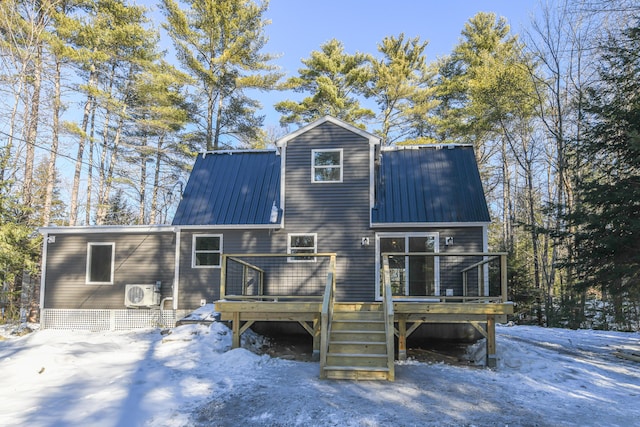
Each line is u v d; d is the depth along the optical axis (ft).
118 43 74.02
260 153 50.85
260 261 42.60
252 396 19.38
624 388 22.33
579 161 42.50
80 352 27.61
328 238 42.04
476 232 40.09
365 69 94.79
